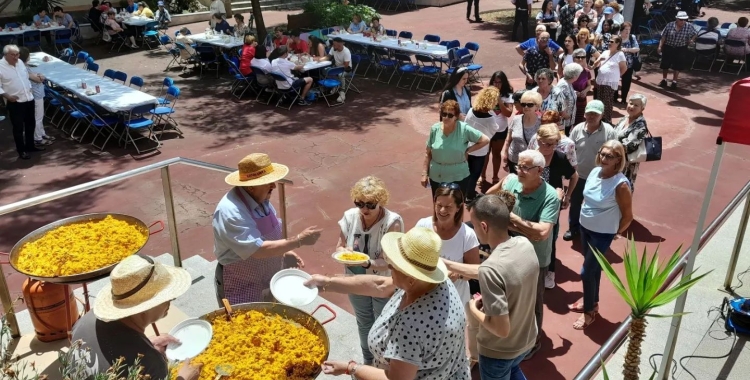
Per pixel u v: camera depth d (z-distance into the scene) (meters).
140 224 4.05
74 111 10.38
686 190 8.01
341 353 4.27
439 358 2.50
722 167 8.81
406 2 23.92
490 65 15.05
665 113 11.28
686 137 10.02
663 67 12.87
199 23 21.84
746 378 4.08
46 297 3.64
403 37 15.48
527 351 3.45
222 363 2.97
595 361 3.33
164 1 21.58
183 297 4.93
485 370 3.49
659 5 19.36
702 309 4.85
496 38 18.09
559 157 5.34
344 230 3.95
